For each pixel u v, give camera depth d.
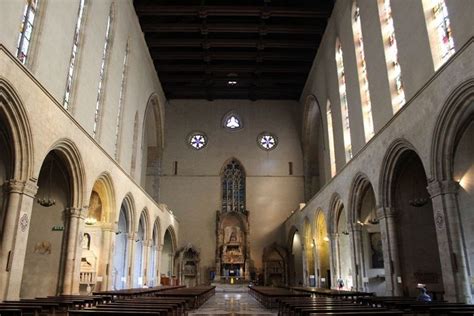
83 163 17.28
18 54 13.37
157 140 38.88
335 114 26.75
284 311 11.96
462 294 12.41
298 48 32.25
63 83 16.08
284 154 40.03
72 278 16.86
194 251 37.16
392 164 17.31
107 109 21.41
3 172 13.82
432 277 17.02
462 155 14.20
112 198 21.34
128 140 25.53
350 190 21.95
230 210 38.62
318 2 27.36
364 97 21.55
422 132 14.43
